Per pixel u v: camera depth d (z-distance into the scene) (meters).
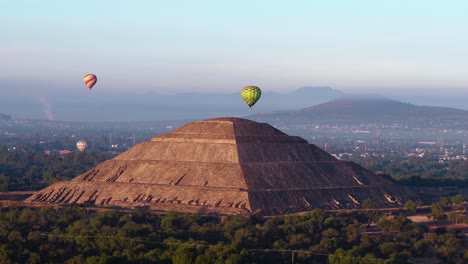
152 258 198.62
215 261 195.25
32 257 198.12
